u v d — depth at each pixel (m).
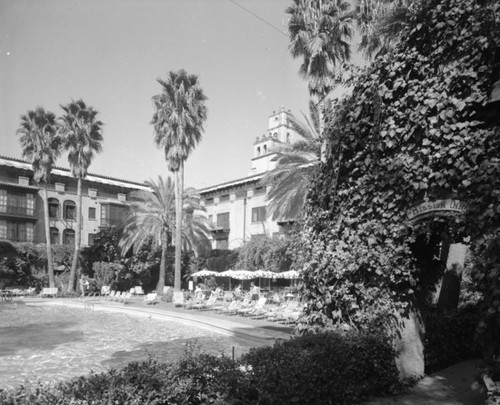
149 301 28.00
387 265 5.88
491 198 4.80
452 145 5.21
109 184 48.09
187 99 29.48
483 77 5.14
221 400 4.05
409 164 5.72
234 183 43.16
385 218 6.02
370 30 14.45
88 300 30.12
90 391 3.44
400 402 5.41
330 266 6.36
